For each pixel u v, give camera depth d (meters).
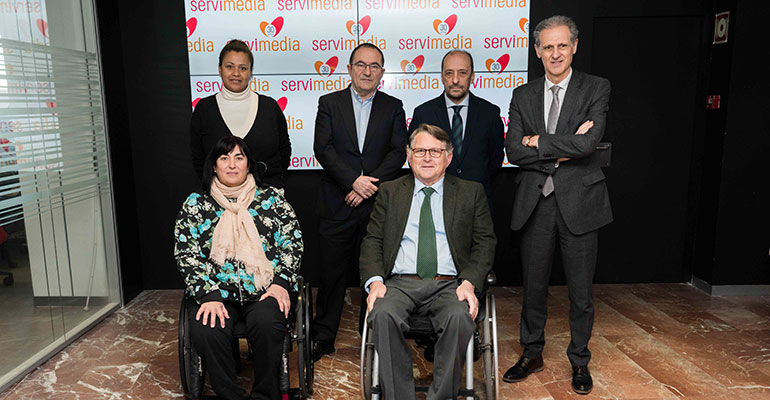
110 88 3.77
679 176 4.21
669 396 2.58
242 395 2.32
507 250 4.21
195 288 2.33
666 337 3.26
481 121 3.09
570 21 2.51
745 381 2.72
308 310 2.59
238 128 2.92
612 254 4.28
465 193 2.50
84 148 3.49
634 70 4.07
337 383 2.75
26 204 2.91
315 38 3.90
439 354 2.20
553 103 2.62
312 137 4.01
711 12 3.96
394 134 3.00
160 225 4.16
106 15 3.73
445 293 2.39
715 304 3.82
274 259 2.50
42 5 3.08
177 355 3.09
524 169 2.71
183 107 4.01
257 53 3.91
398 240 2.48
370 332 2.34
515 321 3.55
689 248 4.27
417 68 3.95
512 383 2.73
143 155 4.07
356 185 2.88
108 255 3.76
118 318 3.66
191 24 3.86
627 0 3.92
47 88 3.12
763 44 3.71
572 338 2.71
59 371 2.90
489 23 3.90
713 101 3.94
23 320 2.88
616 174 4.20
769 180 3.88
